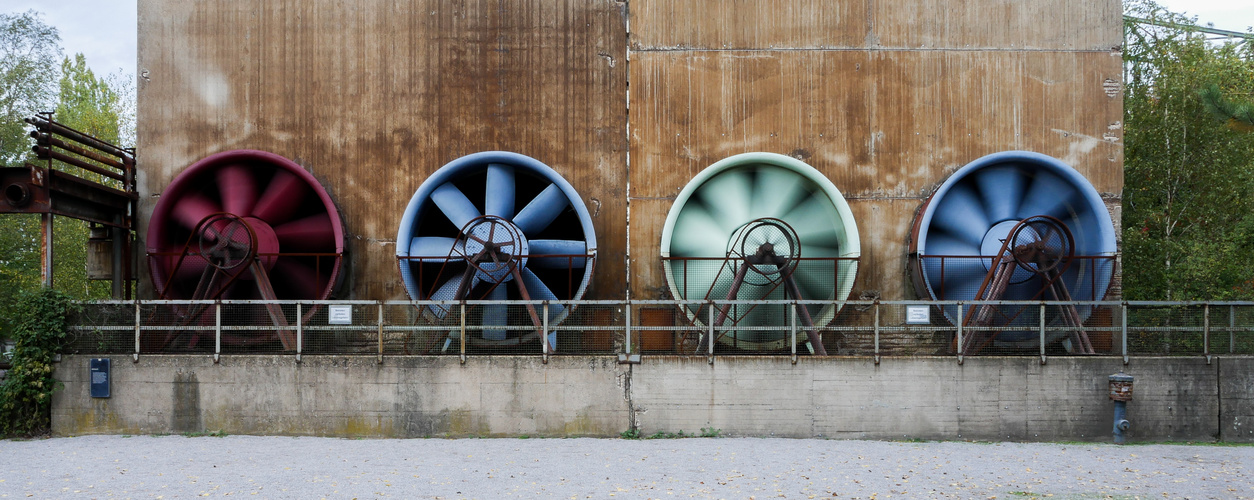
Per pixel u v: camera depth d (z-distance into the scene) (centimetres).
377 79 1789
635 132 1759
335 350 1725
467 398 1495
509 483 1129
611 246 1767
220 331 1577
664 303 1509
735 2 1775
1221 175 2330
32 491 1091
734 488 1104
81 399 1510
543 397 1495
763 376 1499
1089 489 1109
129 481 1142
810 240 1686
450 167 1656
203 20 1803
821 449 1379
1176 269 2247
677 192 1756
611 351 1680
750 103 1766
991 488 1112
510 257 1545
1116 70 1770
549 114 1784
